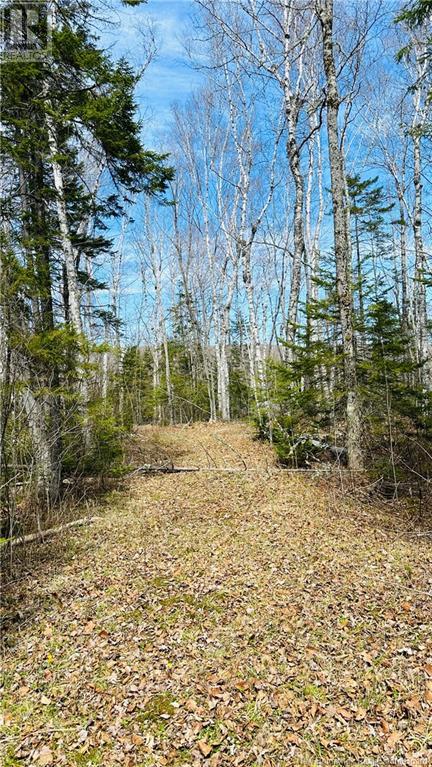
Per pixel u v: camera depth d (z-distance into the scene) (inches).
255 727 121.7
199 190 803.4
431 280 327.9
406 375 461.1
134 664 150.3
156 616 177.9
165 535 260.7
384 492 324.2
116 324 489.1
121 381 514.9
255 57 443.5
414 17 314.7
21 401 239.1
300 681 137.8
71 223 407.5
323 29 334.6
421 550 230.2
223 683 138.9
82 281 434.9
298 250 455.2
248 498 323.6
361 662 144.4
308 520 275.9
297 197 452.1
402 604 175.9
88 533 268.4
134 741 120.1
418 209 559.5
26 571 221.0
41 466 264.2
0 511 238.8
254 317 553.0
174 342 1205.1
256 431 561.0
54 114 297.1
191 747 117.0
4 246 214.4
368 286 478.6
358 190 761.0
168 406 932.0
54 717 130.7
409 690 131.0
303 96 505.4
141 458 470.0
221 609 179.8
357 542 241.6
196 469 416.8
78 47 298.5
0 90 269.6
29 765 115.7
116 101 311.7
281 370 406.9
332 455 409.4
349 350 348.2
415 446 346.9
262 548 235.6
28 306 261.4
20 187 311.4
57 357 279.3
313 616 171.0
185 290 1053.2
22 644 165.2
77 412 311.1
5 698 139.7
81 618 179.3
